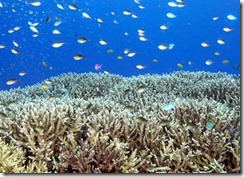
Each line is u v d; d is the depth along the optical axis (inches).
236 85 279.9
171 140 158.4
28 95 355.9
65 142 160.1
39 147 165.0
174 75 397.4
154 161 159.6
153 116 193.3
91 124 183.2
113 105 221.0
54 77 449.7
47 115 175.9
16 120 185.0
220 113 186.4
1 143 164.4
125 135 170.7
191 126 163.0
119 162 150.1
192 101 214.4
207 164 155.3
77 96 322.7
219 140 161.3
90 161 147.8
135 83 353.1
